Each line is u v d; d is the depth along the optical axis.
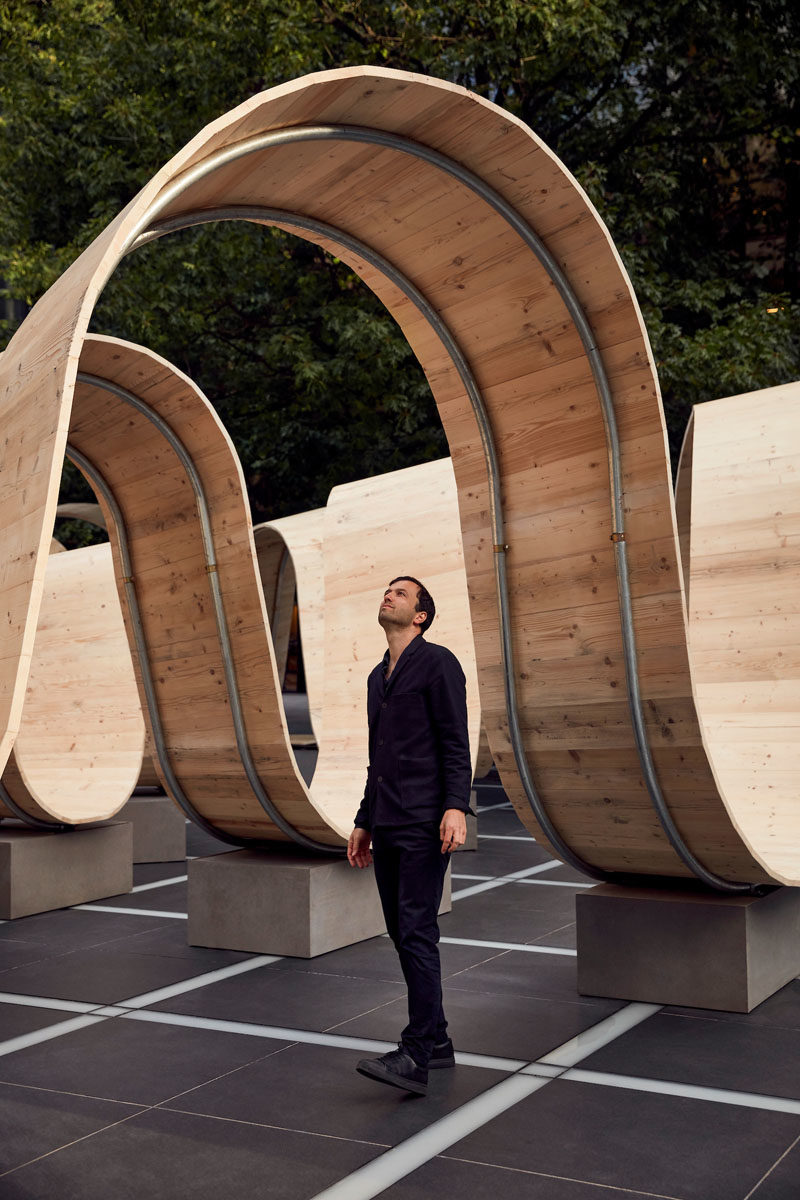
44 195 19.38
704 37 17.38
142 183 17.95
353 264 4.99
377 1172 3.47
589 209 4.34
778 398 8.16
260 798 6.33
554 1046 4.55
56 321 3.33
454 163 4.29
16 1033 4.86
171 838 9.22
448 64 16.84
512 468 5.23
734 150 19.08
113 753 9.30
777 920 5.33
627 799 5.11
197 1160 3.58
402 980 5.57
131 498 6.66
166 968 5.87
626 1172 3.44
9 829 7.81
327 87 3.70
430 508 9.88
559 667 5.18
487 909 7.03
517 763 5.35
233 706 6.32
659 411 4.70
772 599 7.70
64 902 7.47
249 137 3.75
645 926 5.15
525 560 5.24
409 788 4.20
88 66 17.67
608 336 4.71
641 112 18.48
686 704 4.77
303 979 5.61
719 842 4.99
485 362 5.08
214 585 6.34
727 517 7.98
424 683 4.24
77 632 9.91
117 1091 4.16
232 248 17.66
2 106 18.64
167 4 17.52
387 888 4.29
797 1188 3.33
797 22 17.66
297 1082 4.22
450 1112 3.91
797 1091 4.04
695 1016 4.92
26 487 3.07
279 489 21.02
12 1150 3.68
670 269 18.62
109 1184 3.43
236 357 19.66
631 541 4.86
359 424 18.67
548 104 18.75
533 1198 3.29
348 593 10.09
